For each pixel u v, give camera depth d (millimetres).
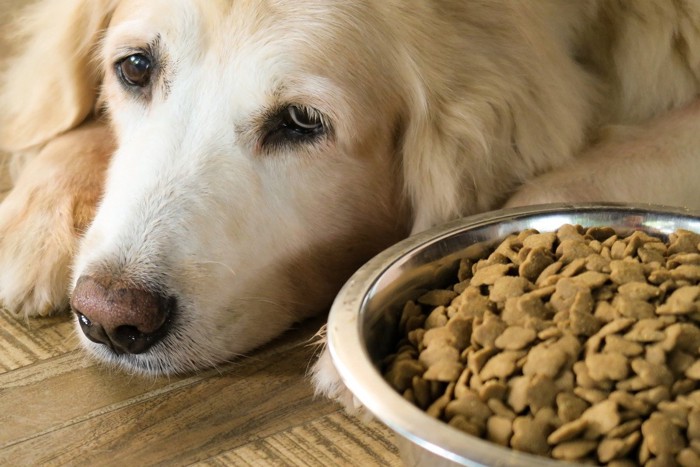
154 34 565
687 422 412
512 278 474
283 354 578
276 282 583
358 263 612
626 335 435
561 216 524
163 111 569
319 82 549
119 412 530
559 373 430
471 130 572
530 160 590
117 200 561
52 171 641
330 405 533
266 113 555
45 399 539
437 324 475
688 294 447
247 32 550
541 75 583
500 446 396
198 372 562
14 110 712
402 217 614
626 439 409
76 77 668
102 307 532
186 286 548
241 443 507
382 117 574
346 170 577
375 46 560
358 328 448
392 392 409
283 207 573
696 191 588
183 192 554
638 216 520
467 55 571
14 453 503
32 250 613
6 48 778
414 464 422
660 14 619
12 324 602
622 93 635
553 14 596
